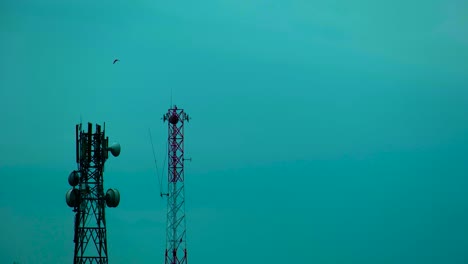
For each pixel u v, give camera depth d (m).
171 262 149.75
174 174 151.25
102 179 120.62
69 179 119.31
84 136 120.19
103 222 120.38
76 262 119.06
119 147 122.00
